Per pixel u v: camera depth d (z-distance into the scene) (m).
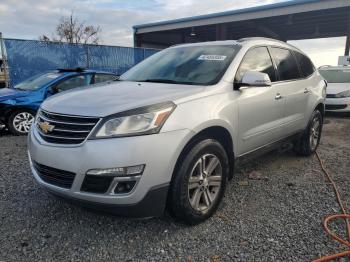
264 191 4.24
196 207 3.27
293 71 5.18
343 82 12.06
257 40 4.57
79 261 2.78
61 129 3.03
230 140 3.69
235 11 21.41
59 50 13.54
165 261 2.79
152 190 2.89
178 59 4.38
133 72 4.60
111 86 3.83
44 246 2.98
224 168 3.56
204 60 4.12
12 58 12.31
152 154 2.84
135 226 3.33
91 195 2.84
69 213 3.58
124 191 2.84
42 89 8.10
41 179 3.20
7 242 3.03
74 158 2.87
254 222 3.42
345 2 17.11
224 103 3.53
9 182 4.43
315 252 2.90
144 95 3.23
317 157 5.84
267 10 20.05
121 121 2.84
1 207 3.69
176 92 3.32
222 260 2.79
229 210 3.69
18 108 7.79
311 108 5.54
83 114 2.95
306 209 3.72
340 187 4.39
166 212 3.56
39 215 3.53
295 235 3.17
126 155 2.77
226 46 4.30
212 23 22.72
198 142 3.26
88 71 8.89
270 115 4.37
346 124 9.76
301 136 5.55
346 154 6.12
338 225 3.37
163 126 2.93
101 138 2.82
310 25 25.19
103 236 3.15
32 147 3.27
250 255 2.86
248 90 3.93
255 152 4.25
